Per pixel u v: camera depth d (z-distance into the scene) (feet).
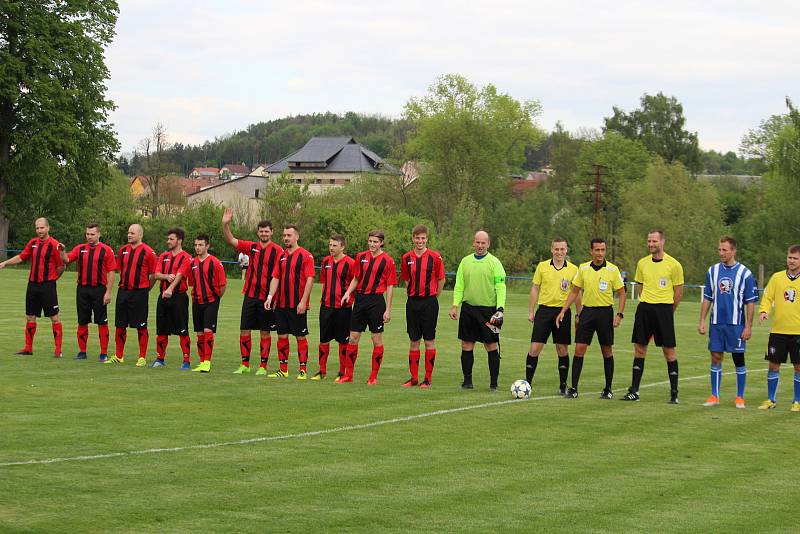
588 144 344.28
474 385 52.26
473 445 34.63
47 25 185.37
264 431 36.37
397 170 290.35
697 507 26.48
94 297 57.98
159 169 242.17
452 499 26.84
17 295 116.57
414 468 30.66
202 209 201.77
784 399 49.19
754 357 73.36
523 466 31.27
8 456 30.83
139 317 57.00
